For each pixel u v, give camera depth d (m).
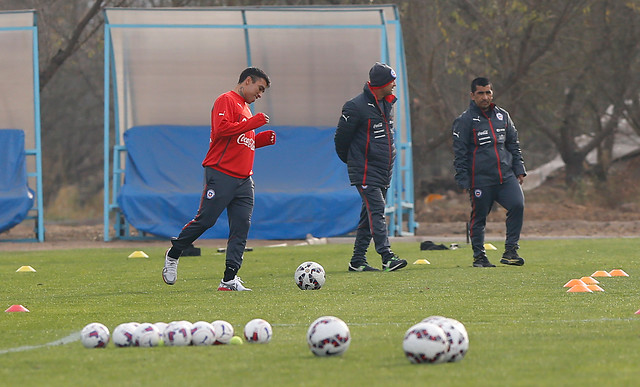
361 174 37.09
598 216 85.94
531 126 106.06
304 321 22.75
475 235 39.19
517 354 17.12
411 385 14.48
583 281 30.73
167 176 64.44
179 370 16.06
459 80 100.44
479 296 27.89
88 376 15.75
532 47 96.62
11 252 53.56
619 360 16.38
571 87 102.06
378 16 66.38
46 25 88.62
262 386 14.67
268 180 64.19
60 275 38.06
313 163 65.19
